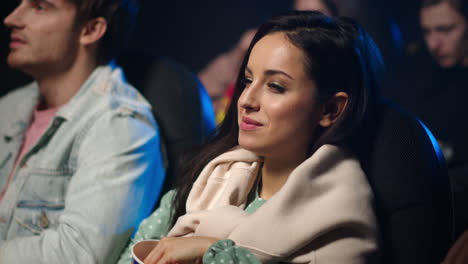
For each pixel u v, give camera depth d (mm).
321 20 1456
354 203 1357
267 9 5945
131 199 1825
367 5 4133
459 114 3475
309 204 1372
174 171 2047
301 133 1439
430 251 1402
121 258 1758
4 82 3260
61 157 1921
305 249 1360
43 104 2197
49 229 1799
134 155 1876
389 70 3992
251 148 1442
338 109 1462
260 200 1551
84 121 1938
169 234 1515
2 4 3154
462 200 1953
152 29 6070
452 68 3555
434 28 3523
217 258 1264
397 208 1434
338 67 1439
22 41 1979
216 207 1493
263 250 1341
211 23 6086
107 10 2031
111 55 2100
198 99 2119
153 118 2018
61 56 2004
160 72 2129
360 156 1505
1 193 2090
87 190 1789
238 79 1612
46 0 1971
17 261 1715
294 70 1399
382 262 1427
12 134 2148
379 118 1515
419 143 1460
